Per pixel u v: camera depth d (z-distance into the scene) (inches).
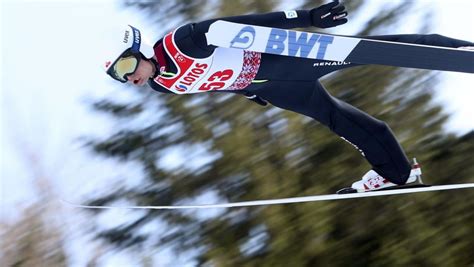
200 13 1199.6
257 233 1151.0
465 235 1087.6
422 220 1089.4
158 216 1226.0
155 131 1240.2
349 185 1123.3
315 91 528.4
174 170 1221.1
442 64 480.7
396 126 1141.7
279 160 1157.7
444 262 1066.7
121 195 1245.7
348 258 1097.4
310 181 1136.2
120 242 1235.9
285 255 1104.8
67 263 1227.2
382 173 526.6
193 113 1210.0
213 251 1165.1
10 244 1227.2
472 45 498.6
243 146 1171.9
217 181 1194.0
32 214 1239.5
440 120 1140.5
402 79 1152.8
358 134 526.0
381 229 1099.9
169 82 494.6
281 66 504.4
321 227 1099.9
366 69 1149.1
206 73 487.2
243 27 454.3
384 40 495.8
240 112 1181.7
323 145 1143.6
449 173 1119.0
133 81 487.5
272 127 1171.9
